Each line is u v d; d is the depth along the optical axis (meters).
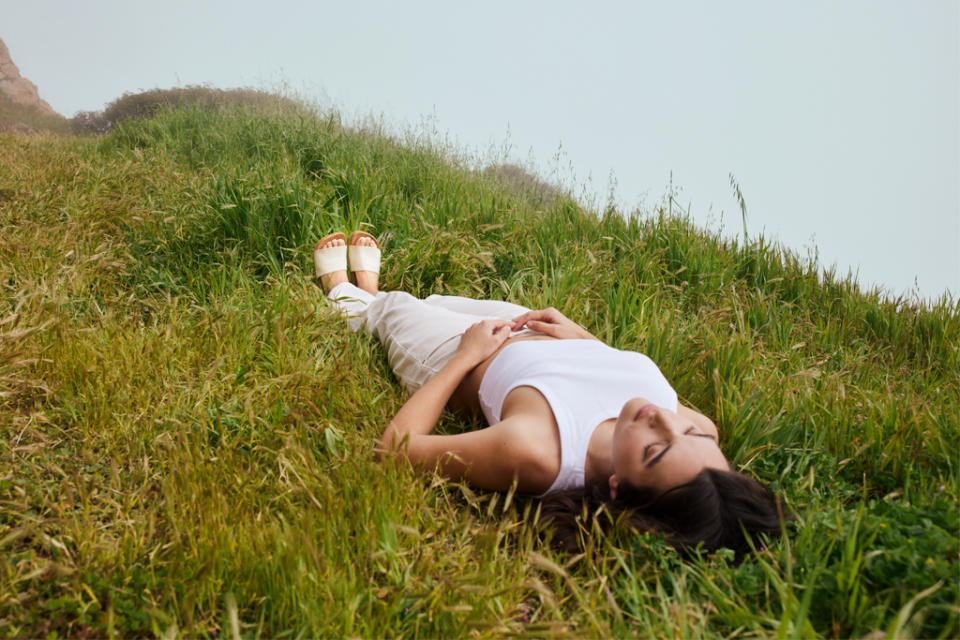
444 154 7.04
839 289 4.57
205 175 5.70
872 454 2.56
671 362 3.05
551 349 2.54
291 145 6.55
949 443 2.54
